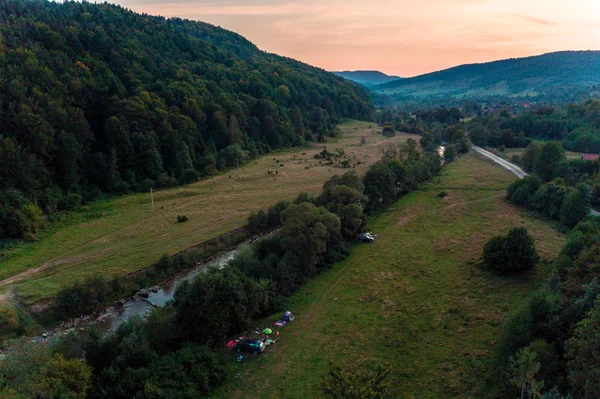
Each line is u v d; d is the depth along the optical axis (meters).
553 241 64.94
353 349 41.06
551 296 39.03
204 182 112.75
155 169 110.25
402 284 54.59
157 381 33.56
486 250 56.88
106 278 57.56
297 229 57.62
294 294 53.72
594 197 79.31
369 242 70.62
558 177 90.12
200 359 37.03
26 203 75.44
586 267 40.72
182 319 41.94
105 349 37.00
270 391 35.53
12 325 47.09
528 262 53.91
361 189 79.88
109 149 103.81
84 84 110.62
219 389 35.97
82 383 31.19
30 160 82.00
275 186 107.44
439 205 89.81
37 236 72.69
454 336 41.78
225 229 76.62
